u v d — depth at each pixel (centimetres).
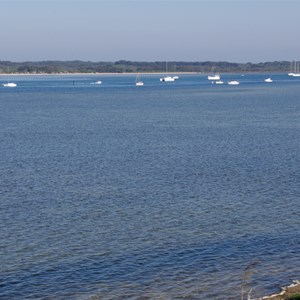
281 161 11750
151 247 6438
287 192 8981
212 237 6794
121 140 15250
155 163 11581
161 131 17288
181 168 10988
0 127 18825
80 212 7844
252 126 18450
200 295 5212
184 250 6347
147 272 5734
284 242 6625
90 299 5156
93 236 6819
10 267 5859
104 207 8100
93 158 12288
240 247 6450
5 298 5184
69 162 11788
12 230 7044
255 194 8862
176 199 8556
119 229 7088
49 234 6894
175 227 7169
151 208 8050
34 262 5994
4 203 8331
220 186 9406
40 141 15162
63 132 17225
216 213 7800
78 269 5809
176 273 5709
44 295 5241
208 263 5966
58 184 9594
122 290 5331
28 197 8694
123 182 9731
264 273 5694
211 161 11788
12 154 12962
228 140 15088
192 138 15562
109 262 6000
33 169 10988
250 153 12838
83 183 9662
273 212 7862
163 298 5156
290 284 5425
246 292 5253
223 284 5441
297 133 16425
